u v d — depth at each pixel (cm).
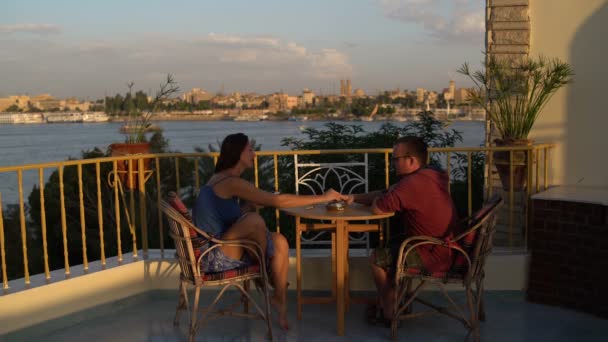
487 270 397
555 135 467
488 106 477
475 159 626
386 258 328
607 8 441
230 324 359
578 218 358
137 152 442
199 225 326
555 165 468
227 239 321
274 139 5697
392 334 325
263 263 321
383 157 614
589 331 334
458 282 311
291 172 634
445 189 321
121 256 418
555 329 338
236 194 328
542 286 380
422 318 361
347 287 364
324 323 357
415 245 309
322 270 411
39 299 354
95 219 1020
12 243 988
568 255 365
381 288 333
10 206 1095
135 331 353
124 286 402
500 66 457
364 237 433
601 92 449
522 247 416
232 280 317
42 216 365
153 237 905
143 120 473
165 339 338
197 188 415
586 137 456
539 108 469
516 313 366
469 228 304
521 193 471
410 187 313
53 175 1050
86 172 1027
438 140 652
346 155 619
